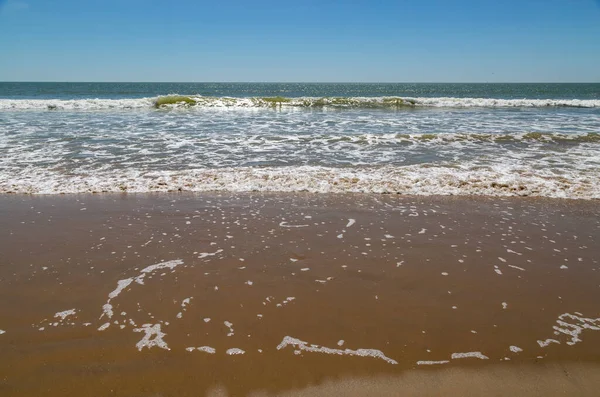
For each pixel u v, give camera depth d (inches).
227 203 253.0
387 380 104.4
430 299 142.9
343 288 149.9
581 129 562.6
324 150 410.9
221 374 105.4
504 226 216.5
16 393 98.0
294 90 3093.0
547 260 175.5
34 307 135.2
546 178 302.0
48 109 862.5
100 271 161.3
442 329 125.4
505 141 459.2
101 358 110.7
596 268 168.1
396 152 400.2
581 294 147.1
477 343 118.9
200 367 107.8
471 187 284.8
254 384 102.4
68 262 168.9
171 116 730.2
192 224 215.8
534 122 653.3
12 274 157.6
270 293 146.1
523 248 188.1
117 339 118.8
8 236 195.6
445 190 280.5
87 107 917.8
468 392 100.8
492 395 100.0
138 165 339.9
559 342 119.6
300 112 842.2
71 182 289.4
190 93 2250.2
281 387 101.7
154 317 130.4
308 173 315.3
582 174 312.8
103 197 262.2
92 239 193.8
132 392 99.1
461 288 150.4
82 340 118.2
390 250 184.5
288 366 108.7
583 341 120.1
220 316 131.4
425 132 535.8
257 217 228.1
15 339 118.2
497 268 167.3
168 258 174.1
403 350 115.6
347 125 609.3
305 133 523.2
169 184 287.3
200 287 149.7
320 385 102.6
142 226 211.9
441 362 110.9
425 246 189.5
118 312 133.0
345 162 356.5
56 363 108.5
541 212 239.1
